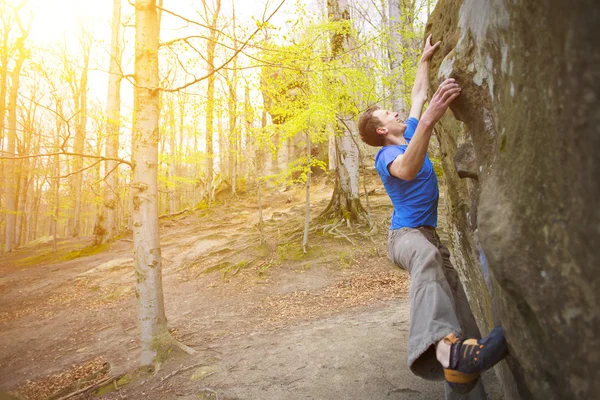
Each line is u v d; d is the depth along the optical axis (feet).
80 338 23.73
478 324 7.63
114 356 19.34
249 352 16.01
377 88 28.12
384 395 10.62
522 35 3.09
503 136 3.69
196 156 57.11
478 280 6.96
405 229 6.09
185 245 44.60
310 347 15.06
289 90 28.09
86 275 38.24
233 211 61.93
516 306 3.30
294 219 44.75
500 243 3.25
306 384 12.07
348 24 25.27
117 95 48.37
